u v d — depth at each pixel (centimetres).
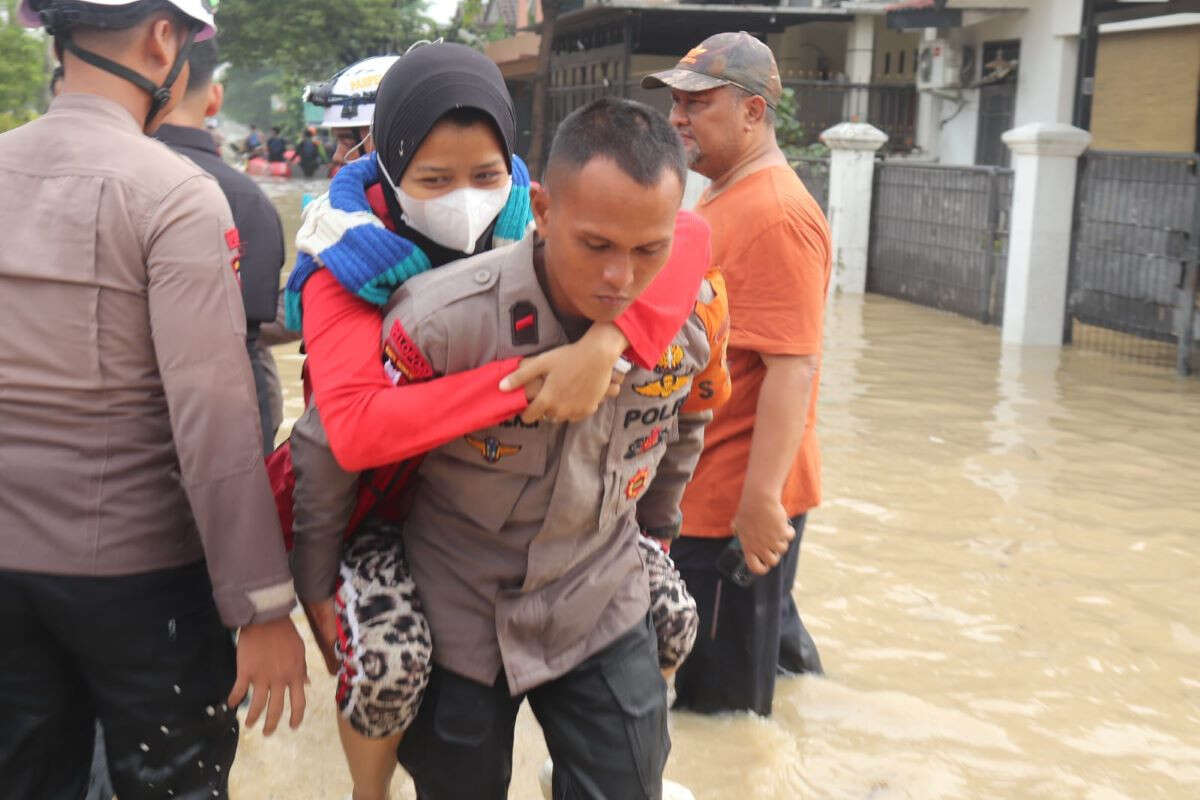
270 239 371
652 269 216
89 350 237
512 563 247
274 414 397
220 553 239
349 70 449
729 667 367
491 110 236
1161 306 943
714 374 267
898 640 443
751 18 2181
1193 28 1429
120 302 238
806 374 331
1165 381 892
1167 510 593
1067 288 1033
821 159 1434
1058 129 999
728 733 366
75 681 263
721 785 342
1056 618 465
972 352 998
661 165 206
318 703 387
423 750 255
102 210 236
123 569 243
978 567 514
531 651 250
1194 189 906
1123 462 675
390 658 241
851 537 546
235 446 239
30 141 244
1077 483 634
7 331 236
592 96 2317
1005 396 834
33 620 247
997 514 581
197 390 237
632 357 232
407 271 237
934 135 1959
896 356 975
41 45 1936
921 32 2003
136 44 248
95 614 243
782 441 329
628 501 255
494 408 222
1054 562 522
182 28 257
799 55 2278
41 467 238
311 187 3056
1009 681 414
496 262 230
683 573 358
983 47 1800
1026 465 664
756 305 330
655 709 259
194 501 238
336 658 271
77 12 240
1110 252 991
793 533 342
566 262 214
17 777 258
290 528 262
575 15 2273
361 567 253
